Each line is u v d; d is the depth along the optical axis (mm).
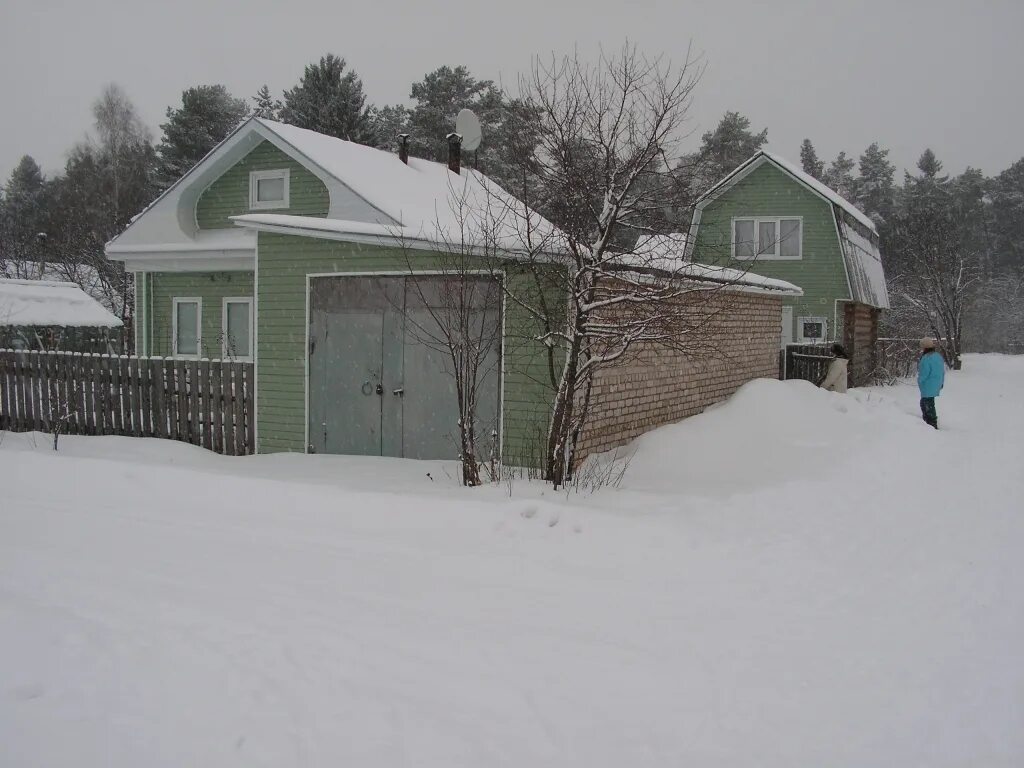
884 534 7371
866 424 13156
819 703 4121
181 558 6086
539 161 8414
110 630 4734
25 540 6469
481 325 9781
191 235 18156
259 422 11336
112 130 47406
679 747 3672
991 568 6422
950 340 34875
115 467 8344
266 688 4074
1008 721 3982
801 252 27828
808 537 7113
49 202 49625
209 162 17547
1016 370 33500
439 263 10016
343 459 10336
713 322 12719
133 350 25188
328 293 10883
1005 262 66562
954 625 5203
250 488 7684
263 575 5742
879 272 32844
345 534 6719
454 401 10195
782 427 11773
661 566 6133
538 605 5320
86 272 39250
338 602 5258
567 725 3820
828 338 27594
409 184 17156
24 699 3943
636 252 8820
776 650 4742
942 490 9406
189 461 10383
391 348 10531
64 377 12609
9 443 11031
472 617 5078
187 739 3609
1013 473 10578
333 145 17719
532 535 6648
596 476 9039
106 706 3885
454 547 6430
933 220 45438
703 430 11062
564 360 9312
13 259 40906
